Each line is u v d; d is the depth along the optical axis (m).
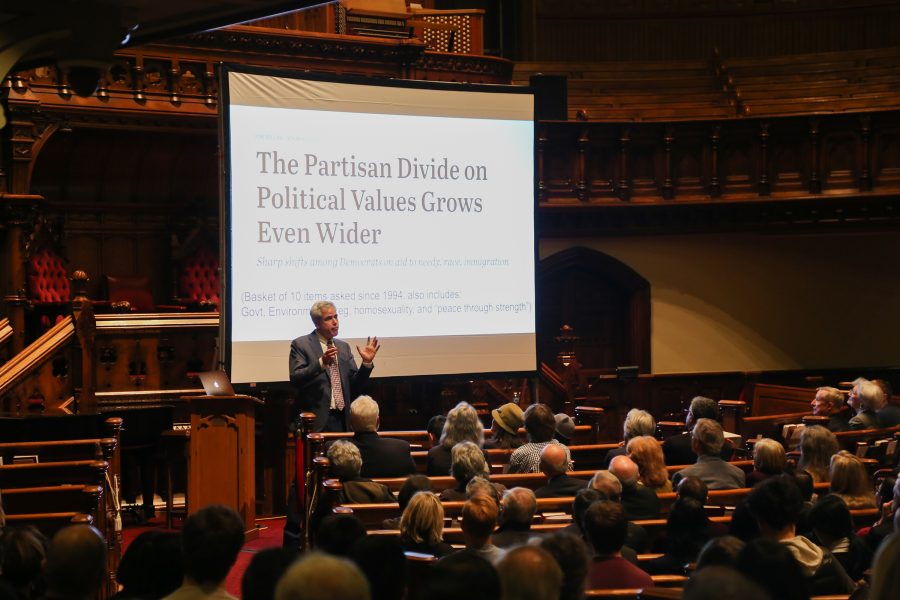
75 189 13.69
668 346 16.91
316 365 8.32
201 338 11.05
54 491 6.21
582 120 16.25
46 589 3.42
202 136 13.62
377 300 10.72
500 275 11.34
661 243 16.88
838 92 17.64
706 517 4.97
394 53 14.28
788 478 4.59
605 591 3.85
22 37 4.48
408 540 4.90
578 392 13.00
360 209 10.64
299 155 10.34
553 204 16.09
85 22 4.54
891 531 5.09
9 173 12.32
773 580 3.09
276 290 10.20
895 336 17.08
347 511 5.79
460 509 5.78
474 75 15.65
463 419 7.34
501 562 2.54
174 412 10.78
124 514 9.71
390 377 10.76
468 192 11.19
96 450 7.15
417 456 8.31
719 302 16.98
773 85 18.22
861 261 17.08
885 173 15.98
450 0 21.58
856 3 21.33
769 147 16.27
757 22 21.72
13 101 12.11
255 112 10.11
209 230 14.33
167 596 3.44
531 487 6.82
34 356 9.80
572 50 21.86
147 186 14.08
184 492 10.52
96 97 12.61
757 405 14.00
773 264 17.08
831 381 17.08
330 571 2.05
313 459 7.38
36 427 8.80
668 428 10.09
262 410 10.20
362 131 10.66
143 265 14.16
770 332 17.06
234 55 13.34
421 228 10.95
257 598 2.99
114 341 10.62
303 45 13.70
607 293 17.38
